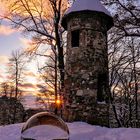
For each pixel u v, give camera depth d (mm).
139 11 16859
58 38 21906
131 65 21062
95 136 11219
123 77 26422
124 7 17062
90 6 16109
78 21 16250
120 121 26453
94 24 16266
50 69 26797
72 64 16016
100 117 15289
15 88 35938
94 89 15445
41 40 22844
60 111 22969
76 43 16766
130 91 27266
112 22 17219
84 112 15078
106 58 16641
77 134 11375
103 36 16594
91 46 15930
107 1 17672
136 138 10508
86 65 15672
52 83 27578
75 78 15711
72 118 15242
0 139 11195
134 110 27781
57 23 21922
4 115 37562
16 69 35875
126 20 16750
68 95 15844
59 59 21656
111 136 11055
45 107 31062
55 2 21969
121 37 16828
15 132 12742
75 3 16688
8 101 38031
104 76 16297
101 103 15531
